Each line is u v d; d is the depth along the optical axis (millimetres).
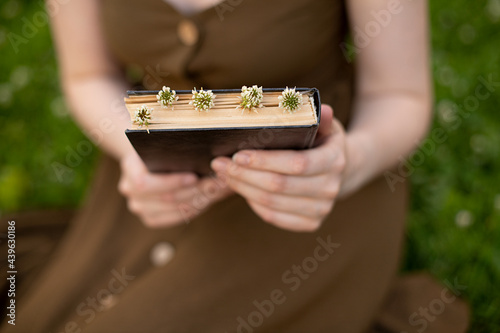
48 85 2275
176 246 1180
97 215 1313
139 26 1101
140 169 1097
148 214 1136
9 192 1810
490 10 2383
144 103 937
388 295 1266
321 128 981
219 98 937
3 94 2229
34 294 1221
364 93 1151
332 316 1131
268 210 1043
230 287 1103
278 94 940
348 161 1044
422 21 1115
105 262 1236
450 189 1700
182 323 1087
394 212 1174
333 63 1158
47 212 1555
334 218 1134
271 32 1080
